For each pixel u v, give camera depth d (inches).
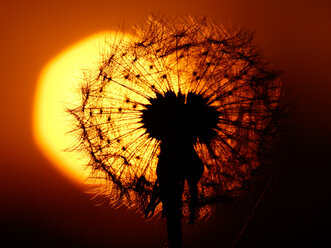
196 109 113.8
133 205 127.4
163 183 108.8
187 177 110.7
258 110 123.8
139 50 125.6
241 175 125.0
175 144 111.3
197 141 120.0
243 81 123.9
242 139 125.1
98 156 125.9
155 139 123.1
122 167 124.3
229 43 126.0
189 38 125.7
